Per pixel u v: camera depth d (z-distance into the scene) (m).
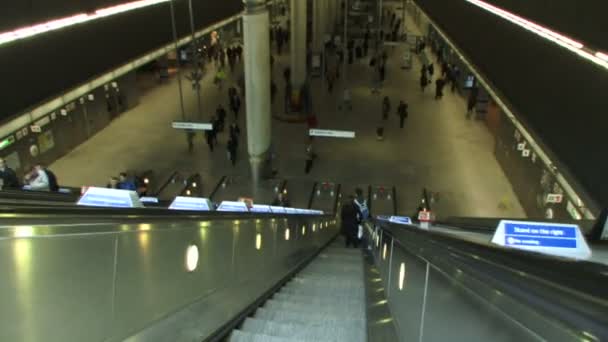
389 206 15.28
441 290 2.03
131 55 19.11
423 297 2.44
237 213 5.07
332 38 36.75
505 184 16.67
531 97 11.55
